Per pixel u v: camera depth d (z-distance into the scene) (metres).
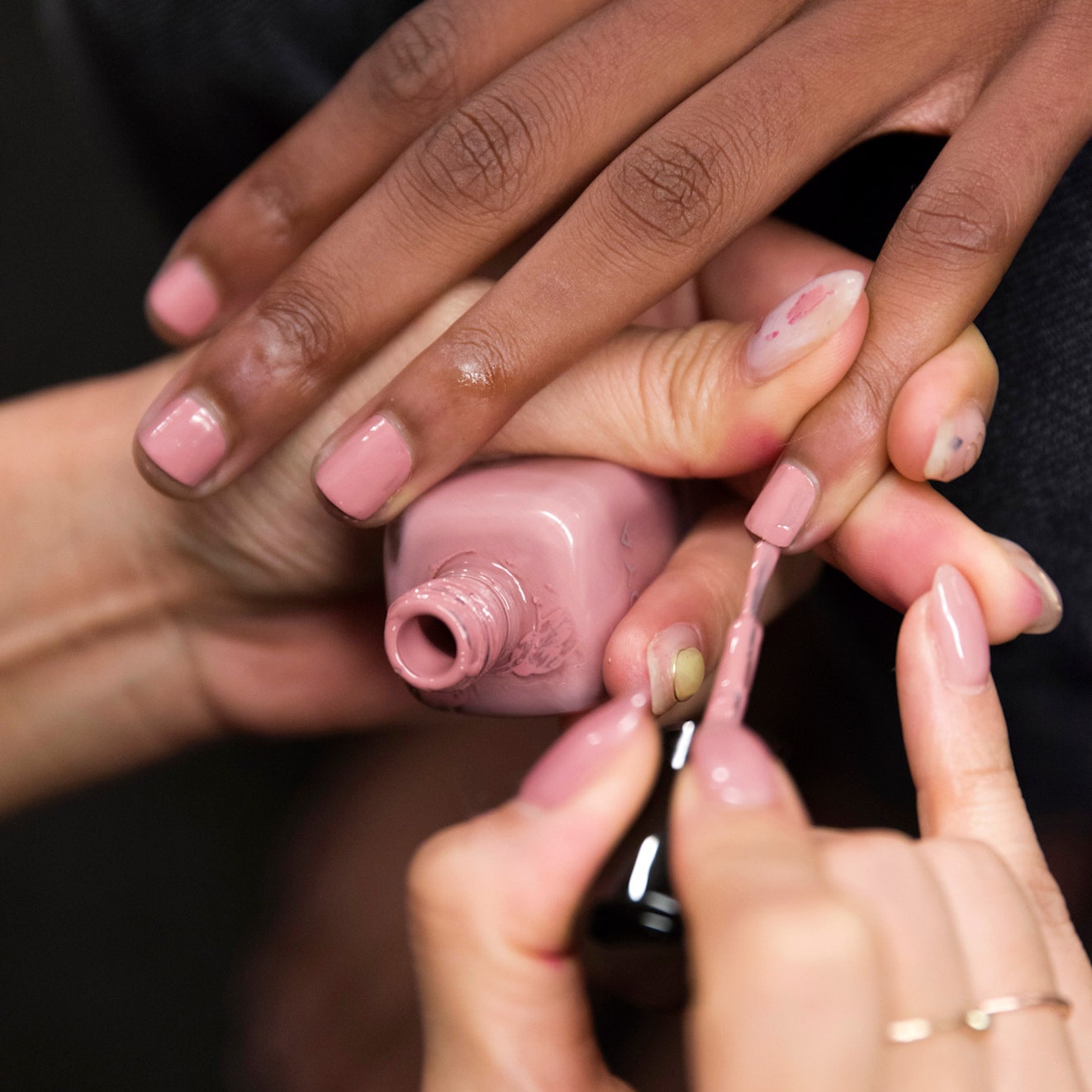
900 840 0.41
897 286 0.52
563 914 0.41
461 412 0.51
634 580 0.54
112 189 1.27
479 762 0.95
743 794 0.38
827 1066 0.34
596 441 0.56
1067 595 0.66
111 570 0.77
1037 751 0.72
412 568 0.53
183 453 0.54
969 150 0.53
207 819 1.20
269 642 0.83
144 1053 1.17
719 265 0.67
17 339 1.26
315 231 0.63
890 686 0.77
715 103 0.54
